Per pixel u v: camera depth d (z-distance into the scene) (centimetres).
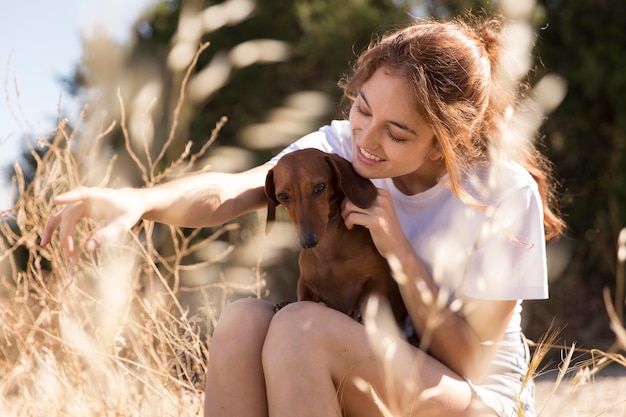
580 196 955
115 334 357
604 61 930
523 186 314
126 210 285
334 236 342
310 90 1003
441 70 314
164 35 875
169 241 434
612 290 932
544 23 935
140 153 524
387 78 311
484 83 322
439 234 323
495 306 304
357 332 284
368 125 317
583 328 888
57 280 391
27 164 641
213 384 298
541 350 299
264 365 283
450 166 306
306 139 388
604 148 952
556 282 925
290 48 990
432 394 268
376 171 323
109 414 358
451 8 932
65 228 276
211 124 972
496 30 352
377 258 344
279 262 823
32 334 392
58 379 364
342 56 988
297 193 337
